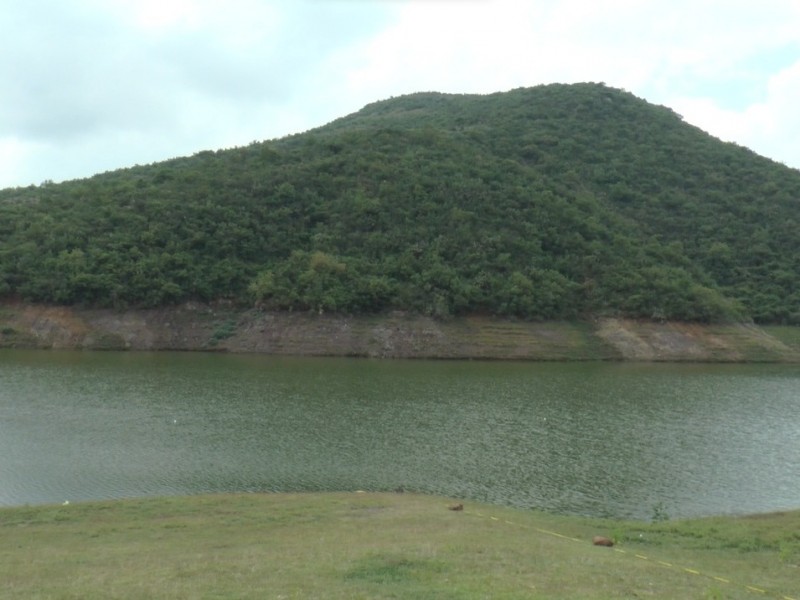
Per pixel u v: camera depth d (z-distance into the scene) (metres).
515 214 101.38
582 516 26.38
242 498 25.30
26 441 34.84
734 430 41.81
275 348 78.19
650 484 30.75
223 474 30.22
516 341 82.44
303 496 25.86
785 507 28.12
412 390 53.41
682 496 29.28
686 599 13.43
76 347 76.75
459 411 45.06
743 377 68.50
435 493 28.67
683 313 90.50
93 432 36.91
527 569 14.88
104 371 59.34
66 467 30.75
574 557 16.52
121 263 84.25
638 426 42.06
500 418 43.12
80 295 81.25
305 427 39.09
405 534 19.00
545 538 19.48
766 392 58.19
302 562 15.13
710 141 149.12
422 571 14.34
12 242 88.19
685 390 58.12
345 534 19.08
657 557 18.23
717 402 52.16
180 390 50.41
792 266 111.62
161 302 82.19
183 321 81.56
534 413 45.19
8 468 30.48
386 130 123.69
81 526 20.75
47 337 77.38
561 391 55.22
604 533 21.64
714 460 34.78
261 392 50.44
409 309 84.12
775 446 37.94
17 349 74.81
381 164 108.69
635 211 120.06
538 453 35.03
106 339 78.06
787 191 131.25
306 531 19.69
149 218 92.94
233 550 16.97
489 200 102.88
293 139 139.88
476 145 128.38
